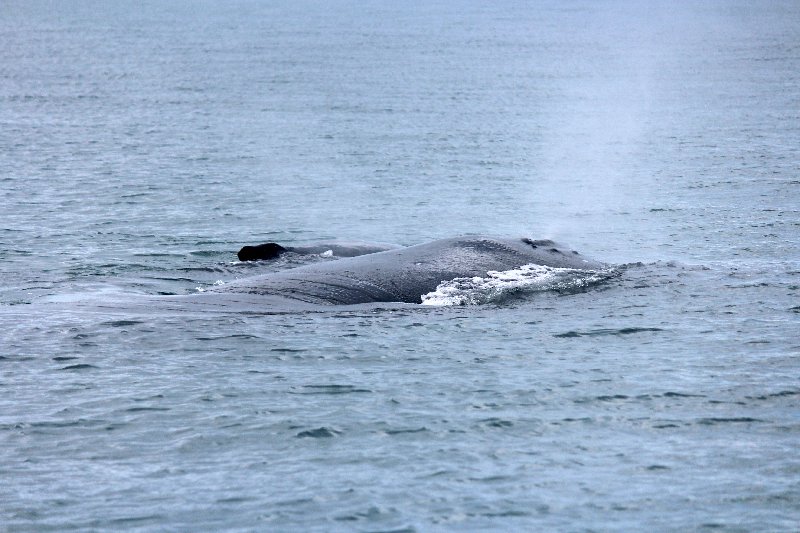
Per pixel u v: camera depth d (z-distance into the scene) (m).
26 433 49.12
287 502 41.28
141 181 148.88
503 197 138.50
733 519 39.84
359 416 51.09
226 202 133.75
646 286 78.69
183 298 74.00
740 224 115.12
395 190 144.12
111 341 63.69
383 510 40.47
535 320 69.44
